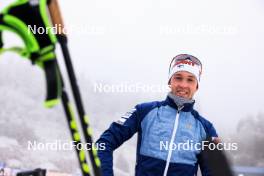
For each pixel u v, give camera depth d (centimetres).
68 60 68
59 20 67
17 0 64
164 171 176
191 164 179
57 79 62
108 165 169
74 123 72
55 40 64
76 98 71
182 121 184
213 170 94
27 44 63
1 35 67
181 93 185
